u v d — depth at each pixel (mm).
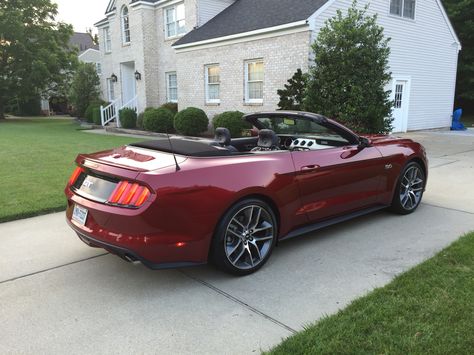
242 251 3322
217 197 3070
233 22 14688
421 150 5039
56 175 7215
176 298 3018
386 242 4055
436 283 3014
